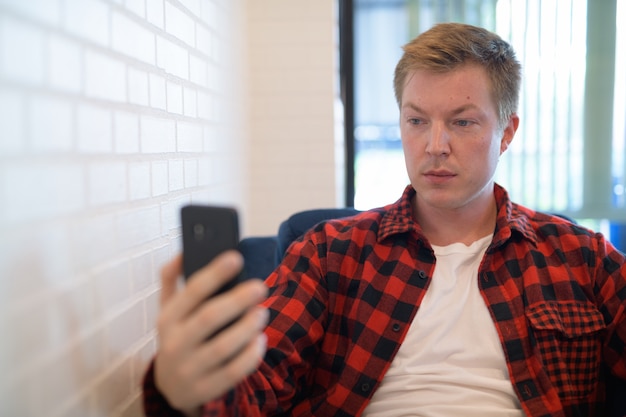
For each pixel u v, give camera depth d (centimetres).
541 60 278
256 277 172
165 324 65
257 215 263
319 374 122
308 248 127
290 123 260
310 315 118
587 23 276
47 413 80
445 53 114
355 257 125
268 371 105
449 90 114
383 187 293
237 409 82
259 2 256
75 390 88
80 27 91
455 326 117
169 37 137
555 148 280
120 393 104
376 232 128
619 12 274
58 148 84
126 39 109
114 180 103
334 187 261
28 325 76
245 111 249
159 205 127
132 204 111
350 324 121
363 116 291
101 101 98
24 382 75
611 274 121
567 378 114
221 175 201
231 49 219
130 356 109
